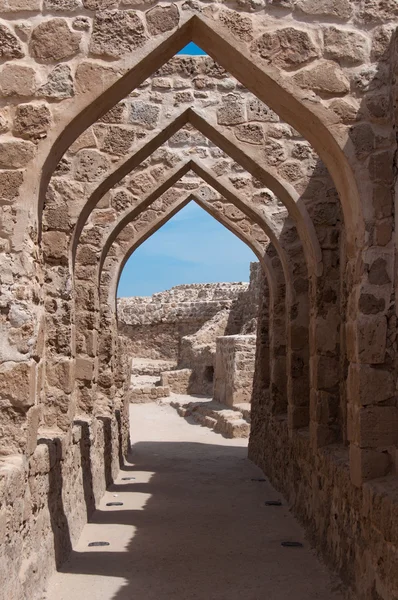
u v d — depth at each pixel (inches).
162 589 204.7
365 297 191.3
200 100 315.6
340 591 199.8
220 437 596.1
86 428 298.8
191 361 921.5
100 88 189.0
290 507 313.1
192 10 192.5
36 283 187.8
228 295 1120.2
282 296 382.9
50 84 188.2
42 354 193.5
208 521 292.7
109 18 191.0
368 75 193.8
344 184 200.4
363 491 182.7
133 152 305.1
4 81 187.0
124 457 465.7
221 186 353.7
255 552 244.1
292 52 193.9
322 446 257.0
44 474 202.4
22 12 189.6
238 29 193.6
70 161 297.9
